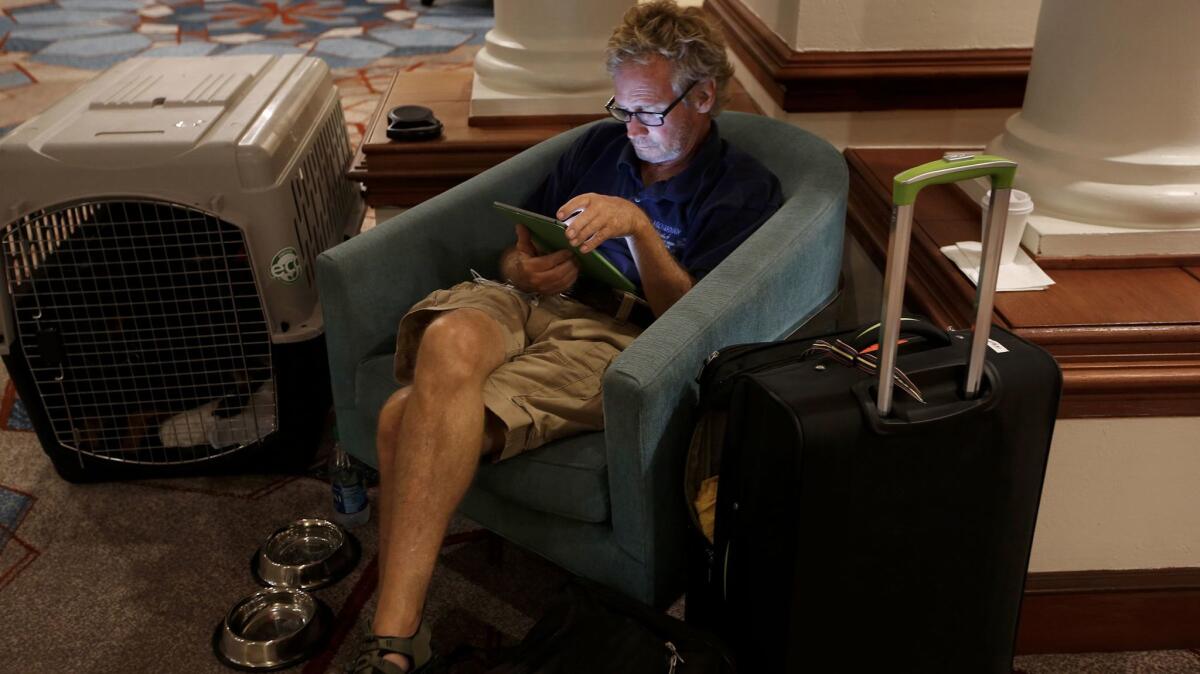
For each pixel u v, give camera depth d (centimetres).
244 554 211
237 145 204
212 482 234
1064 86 188
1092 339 162
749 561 147
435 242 202
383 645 154
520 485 169
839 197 192
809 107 233
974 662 160
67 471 231
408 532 159
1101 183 184
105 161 202
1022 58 227
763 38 244
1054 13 188
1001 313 167
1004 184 127
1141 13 174
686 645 148
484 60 268
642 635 149
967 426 140
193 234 209
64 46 536
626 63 188
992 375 142
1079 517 177
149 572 205
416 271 200
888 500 141
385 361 193
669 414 152
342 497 215
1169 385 163
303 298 220
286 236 212
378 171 250
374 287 192
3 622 193
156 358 229
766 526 142
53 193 203
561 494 164
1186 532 179
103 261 211
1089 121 185
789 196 199
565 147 227
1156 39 175
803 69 227
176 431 229
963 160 125
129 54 521
